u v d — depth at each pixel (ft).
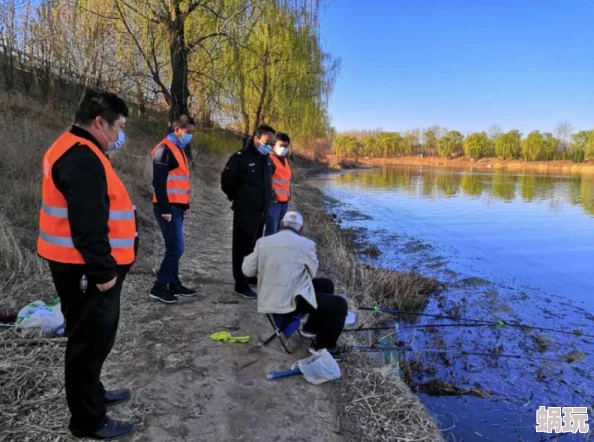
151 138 53.47
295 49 70.74
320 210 52.75
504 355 17.11
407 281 24.82
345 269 25.63
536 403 13.85
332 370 11.09
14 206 20.20
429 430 9.68
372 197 77.41
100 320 7.33
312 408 9.93
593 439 12.11
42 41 46.83
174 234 14.92
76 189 6.60
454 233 43.78
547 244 39.14
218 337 12.67
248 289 16.37
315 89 91.81
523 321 20.92
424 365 15.96
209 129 60.70
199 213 33.76
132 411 9.17
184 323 13.69
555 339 18.80
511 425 12.62
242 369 11.28
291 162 142.72
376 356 13.58
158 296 15.12
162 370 10.86
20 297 13.62
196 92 49.96
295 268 11.69
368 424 9.62
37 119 39.40
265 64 61.11
